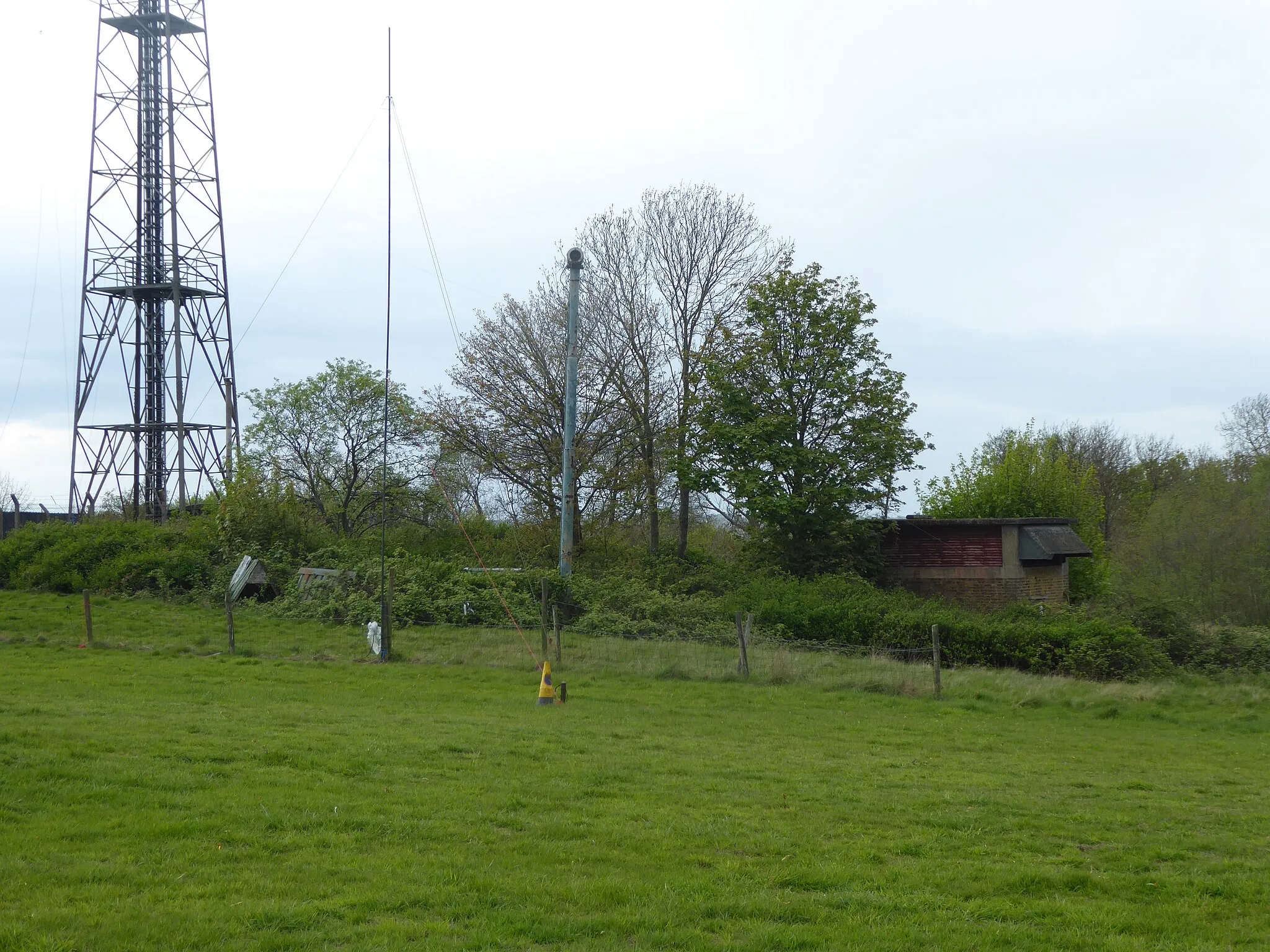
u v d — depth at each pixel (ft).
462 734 49.80
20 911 23.63
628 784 41.01
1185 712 73.97
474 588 107.34
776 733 56.95
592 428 138.92
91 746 40.86
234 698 58.95
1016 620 99.66
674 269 143.54
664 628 98.78
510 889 27.02
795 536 127.34
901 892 28.89
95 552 116.88
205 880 26.58
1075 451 246.68
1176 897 29.86
